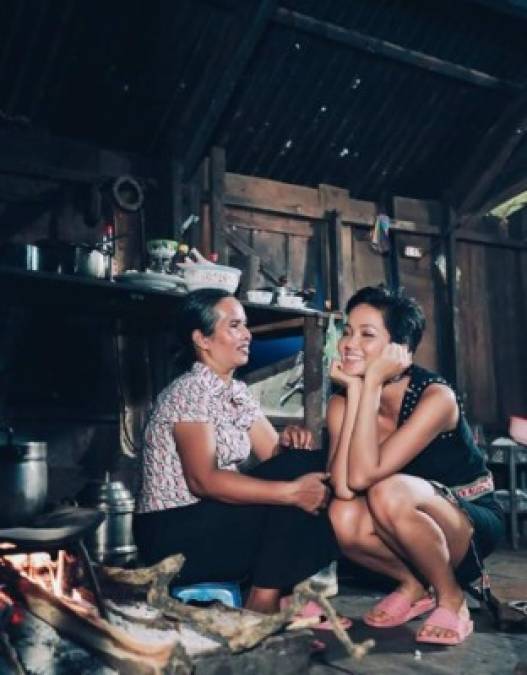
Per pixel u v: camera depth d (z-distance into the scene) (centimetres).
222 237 597
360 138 661
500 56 658
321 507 272
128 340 551
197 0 525
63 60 522
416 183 720
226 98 562
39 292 457
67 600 266
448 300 718
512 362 751
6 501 284
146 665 207
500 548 600
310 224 661
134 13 518
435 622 290
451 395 297
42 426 518
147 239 571
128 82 549
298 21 557
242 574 294
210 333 305
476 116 688
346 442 295
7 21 492
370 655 275
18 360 511
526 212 771
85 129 561
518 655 276
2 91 523
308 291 538
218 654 222
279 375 598
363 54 602
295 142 637
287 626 251
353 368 295
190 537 284
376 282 689
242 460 305
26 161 529
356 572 452
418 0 592
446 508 292
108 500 415
